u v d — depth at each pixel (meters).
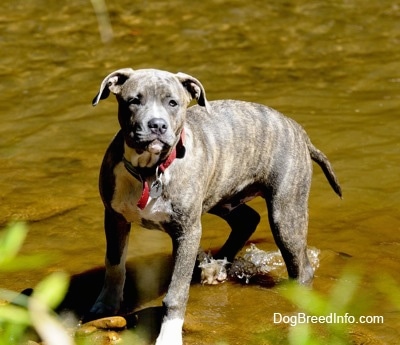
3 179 11.80
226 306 8.70
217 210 9.20
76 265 9.48
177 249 7.95
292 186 8.87
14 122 13.84
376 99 15.05
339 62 16.84
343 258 9.75
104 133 13.50
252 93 15.20
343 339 7.06
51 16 18.94
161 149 7.36
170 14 19.19
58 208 10.96
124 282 8.69
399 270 9.41
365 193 11.66
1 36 17.72
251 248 10.06
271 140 8.84
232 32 18.30
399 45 17.75
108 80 7.80
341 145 13.16
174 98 7.62
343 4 20.00
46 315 3.08
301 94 15.20
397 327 8.04
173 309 7.80
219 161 8.35
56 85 15.45
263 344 7.74
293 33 18.28
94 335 7.85
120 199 7.93
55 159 12.53
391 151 12.97
